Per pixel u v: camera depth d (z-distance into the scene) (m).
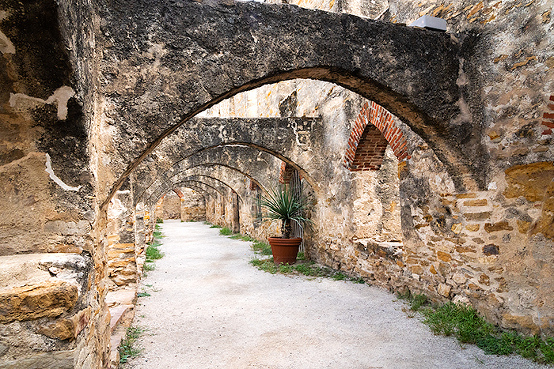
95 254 2.17
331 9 7.22
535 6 3.35
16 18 1.49
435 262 4.57
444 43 3.83
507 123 3.63
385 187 6.68
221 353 3.53
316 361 3.29
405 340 3.70
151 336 4.02
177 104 2.86
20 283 1.51
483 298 3.89
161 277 7.29
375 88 3.64
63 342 1.50
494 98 3.74
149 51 2.80
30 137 1.86
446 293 4.38
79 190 1.97
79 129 1.93
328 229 7.59
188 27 2.93
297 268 7.41
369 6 7.07
